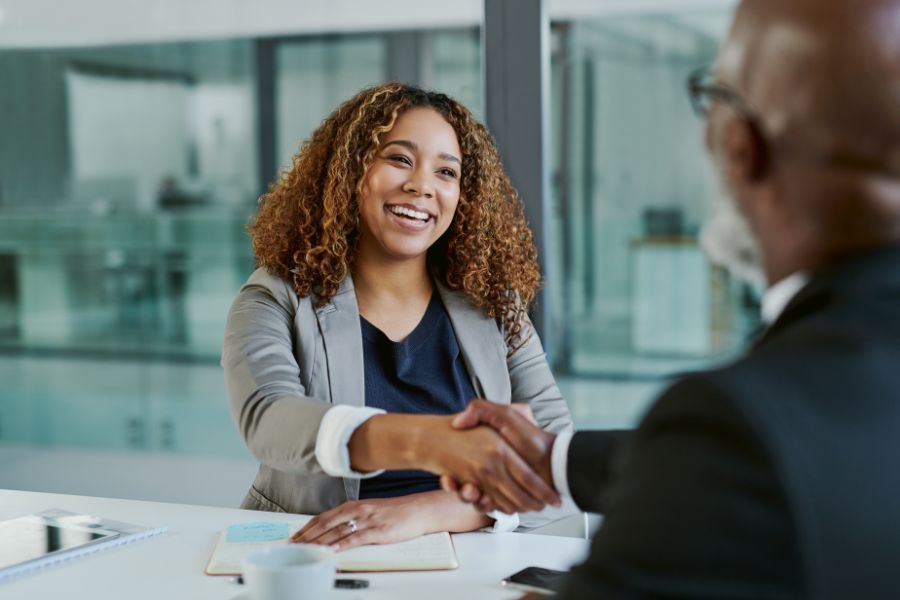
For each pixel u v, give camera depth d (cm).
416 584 113
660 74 363
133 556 123
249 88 405
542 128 221
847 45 62
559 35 369
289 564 98
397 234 174
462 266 183
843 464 57
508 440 110
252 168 409
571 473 105
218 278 424
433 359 177
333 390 168
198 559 121
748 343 71
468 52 387
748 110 67
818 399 59
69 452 450
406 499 138
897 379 60
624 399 388
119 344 441
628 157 370
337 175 175
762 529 55
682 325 380
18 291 440
